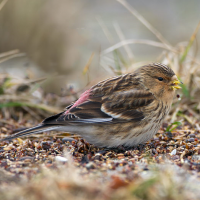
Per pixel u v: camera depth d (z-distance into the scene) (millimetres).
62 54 19438
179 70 13891
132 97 9328
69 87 14164
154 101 9477
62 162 8305
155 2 27484
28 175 7363
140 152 9094
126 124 9133
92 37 21250
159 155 8883
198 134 10594
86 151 9328
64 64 18906
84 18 23844
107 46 20125
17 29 20125
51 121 8828
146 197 6051
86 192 6000
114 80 9758
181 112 12305
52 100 13711
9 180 7113
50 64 19109
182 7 26266
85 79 16000
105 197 5898
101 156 8750
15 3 20172
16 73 16453
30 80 13734
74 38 20375
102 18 24250
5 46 20000
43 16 20469
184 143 9586
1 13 20031
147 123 9305
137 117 9195
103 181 6926
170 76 9688
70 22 20875
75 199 5809
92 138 9195
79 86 15352
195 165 7953
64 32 20406
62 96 13938
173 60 14727
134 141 9320
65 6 21016
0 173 7570
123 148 9328
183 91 12594
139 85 9648
